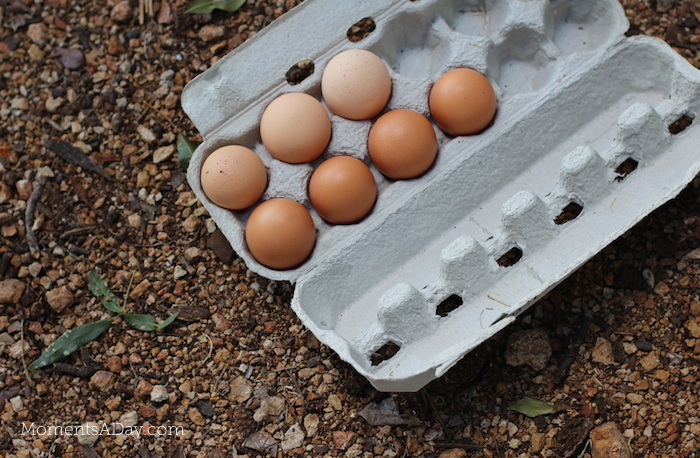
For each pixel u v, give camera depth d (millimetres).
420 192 922
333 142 929
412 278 933
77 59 1060
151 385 954
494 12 973
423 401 938
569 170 908
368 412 936
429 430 931
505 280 915
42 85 1056
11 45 1071
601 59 947
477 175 937
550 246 922
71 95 1048
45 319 983
